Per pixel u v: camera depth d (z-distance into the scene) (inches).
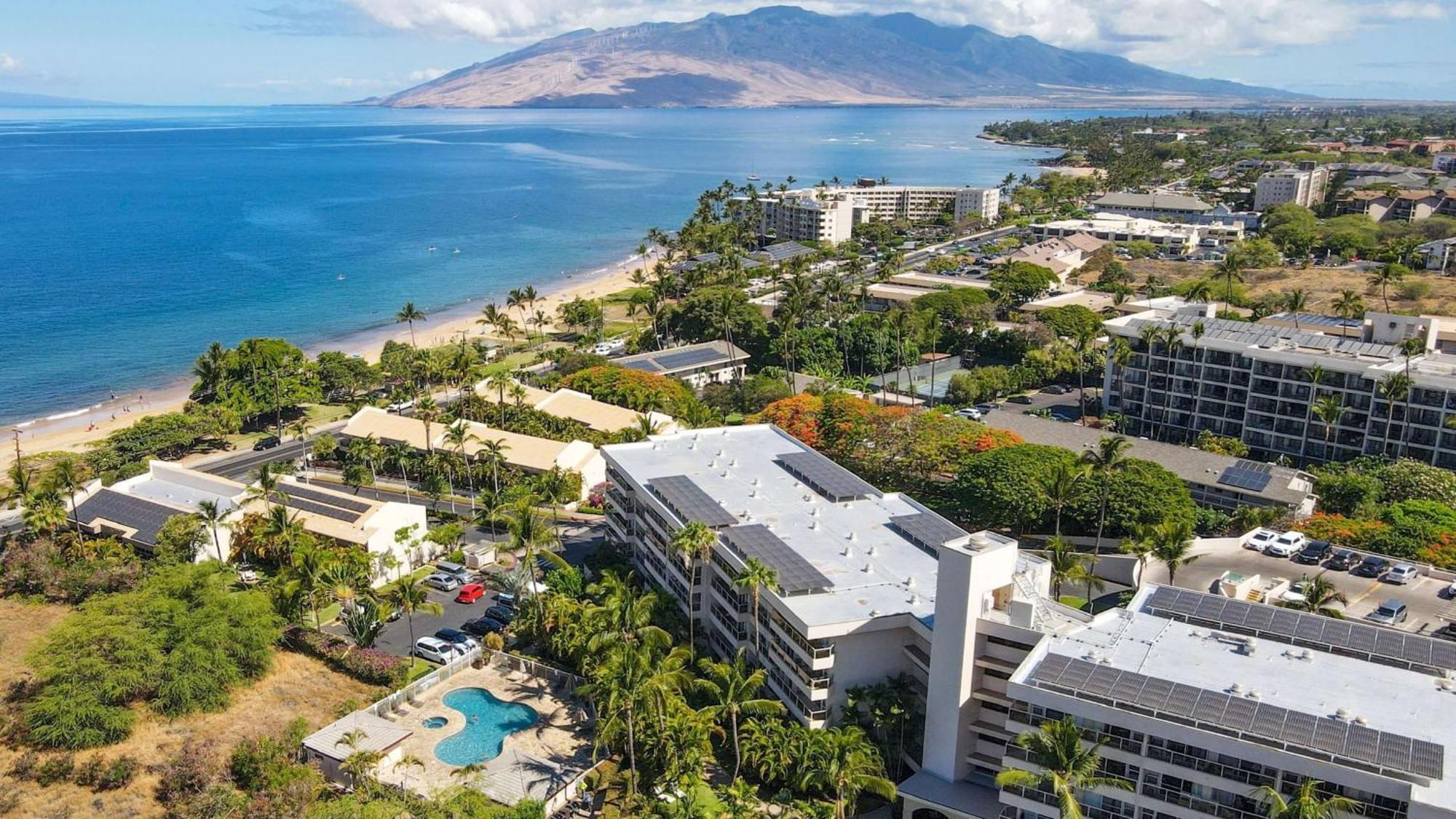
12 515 6830.7
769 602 4232.3
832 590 4175.7
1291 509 6028.5
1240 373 7637.8
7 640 5012.3
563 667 4800.7
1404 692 3304.6
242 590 5393.7
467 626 5246.1
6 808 3804.1
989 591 3678.6
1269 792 2935.5
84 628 4490.7
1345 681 3378.4
